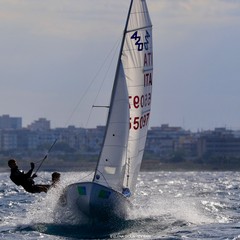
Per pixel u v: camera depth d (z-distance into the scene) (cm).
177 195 17088
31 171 9762
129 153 10431
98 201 9388
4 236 9106
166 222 10131
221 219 10894
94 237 8994
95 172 9869
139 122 10469
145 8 10406
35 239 8900
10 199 15162
